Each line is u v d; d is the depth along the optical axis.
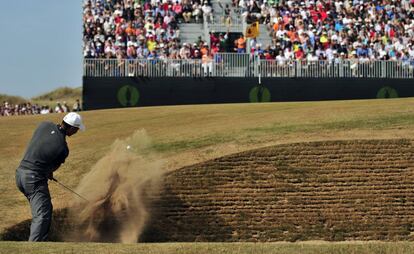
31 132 67.31
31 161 32.25
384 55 101.12
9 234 40.78
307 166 48.34
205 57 95.50
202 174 47.16
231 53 95.88
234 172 47.66
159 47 99.56
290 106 71.75
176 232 44.88
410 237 45.41
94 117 74.44
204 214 45.66
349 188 47.41
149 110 78.12
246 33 98.38
